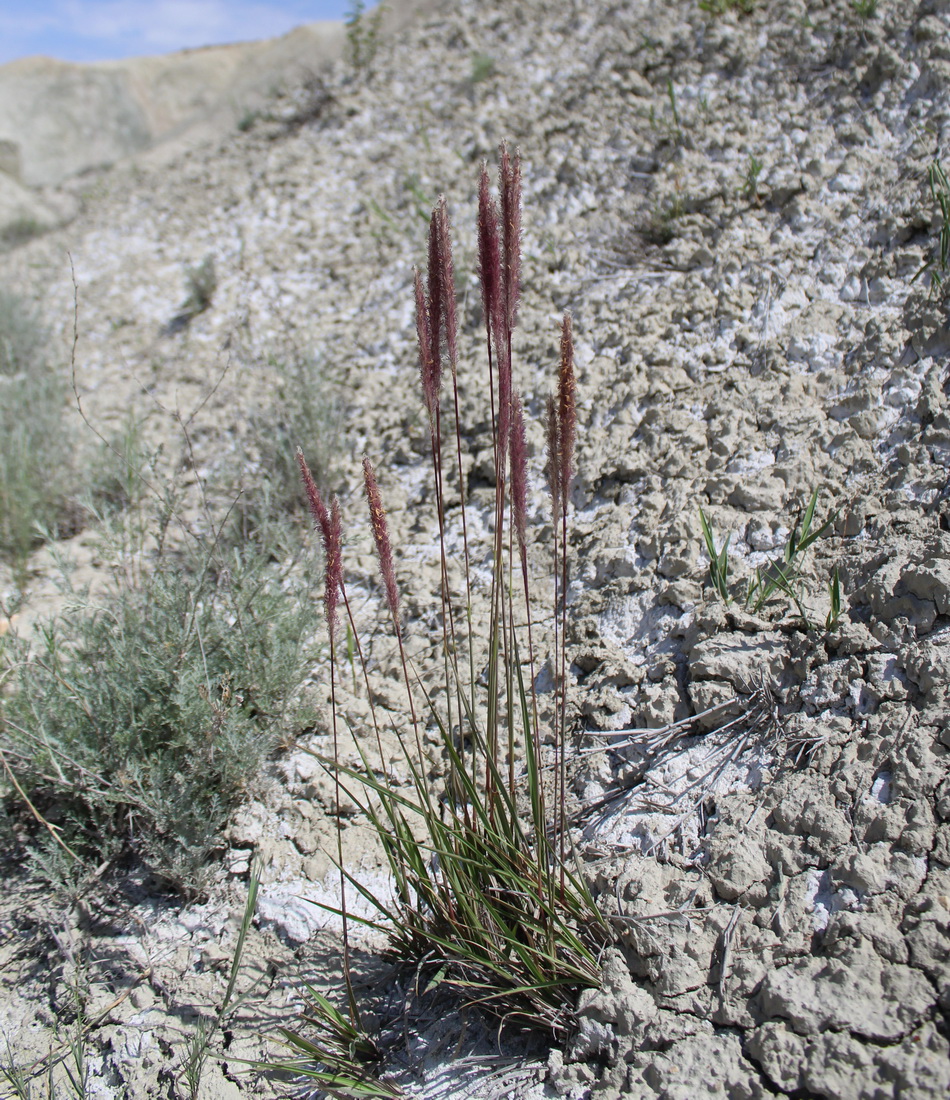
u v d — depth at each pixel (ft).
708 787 1.98
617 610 2.39
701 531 2.40
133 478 3.41
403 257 4.36
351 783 2.27
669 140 3.80
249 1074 1.85
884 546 2.13
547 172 4.14
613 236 3.55
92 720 2.32
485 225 1.54
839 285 2.81
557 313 3.37
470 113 5.17
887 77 3.37
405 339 3.85
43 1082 1.93
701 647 2.15
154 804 2.17
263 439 3.41
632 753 2.11
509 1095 1.69
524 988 1.68
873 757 1.84
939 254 2.67
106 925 2.16
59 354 5.04
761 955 1.67
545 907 1.77
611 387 2.92
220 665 2.47
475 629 2.52
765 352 2.73
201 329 4.71
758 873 1.78
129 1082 1.89
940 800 1.71
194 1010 1.97
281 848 2.20
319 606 2.81
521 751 2.21
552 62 5.22
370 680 2.53
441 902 1.88
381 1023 1.87
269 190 5.87
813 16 3.83
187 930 2.12
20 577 3.37
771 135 3.51
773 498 2.37
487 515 2.88
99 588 3.20
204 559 2.62
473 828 1.84
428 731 2.35
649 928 1.76
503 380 1.67
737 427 2.58
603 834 2.00
